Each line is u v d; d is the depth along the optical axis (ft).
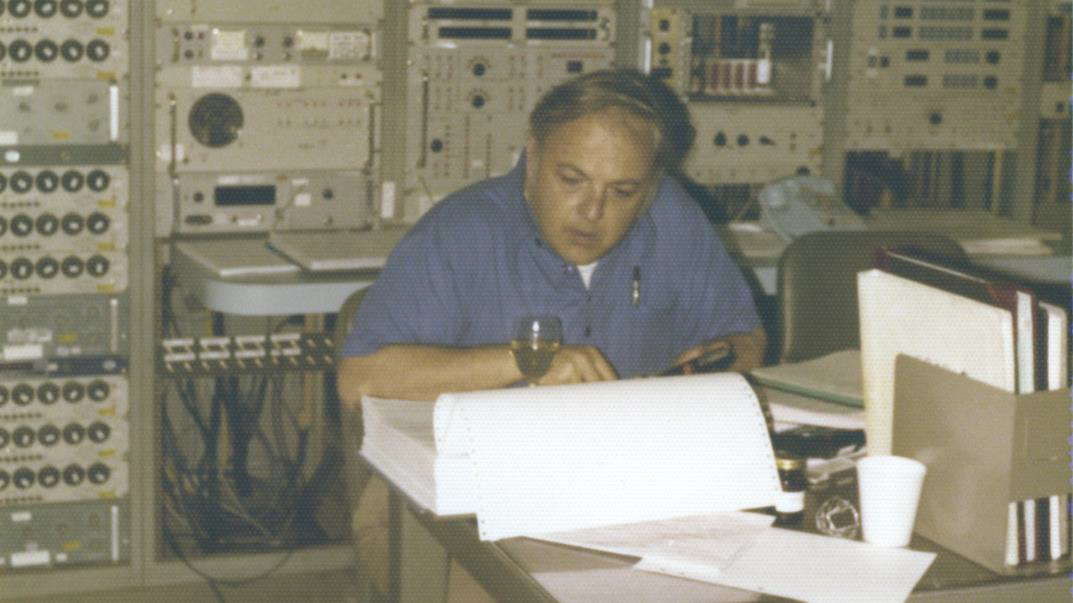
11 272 9.47
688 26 10.57
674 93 10.65
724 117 10.84
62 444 9.78
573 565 4.04
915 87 11.19
